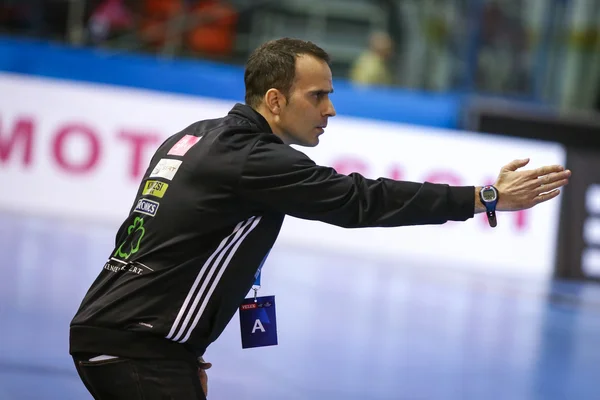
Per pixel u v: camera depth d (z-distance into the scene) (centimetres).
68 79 3681
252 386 1569
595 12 4241
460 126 3828
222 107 3609
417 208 777
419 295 2797
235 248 787
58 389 1420
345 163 3562
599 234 3675
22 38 3853
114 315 772
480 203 782
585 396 1739
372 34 4256
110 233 3155
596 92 4275
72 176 3472
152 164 835
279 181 768
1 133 3419
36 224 3156
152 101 3538
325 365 1783
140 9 4009
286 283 2727
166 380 776
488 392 1702
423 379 1752
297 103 827
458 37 4206
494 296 2966
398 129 3597
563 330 2481
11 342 1675
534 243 3628
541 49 4256
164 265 775
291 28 4194
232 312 811
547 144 3672
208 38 4081
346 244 3594
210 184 776
